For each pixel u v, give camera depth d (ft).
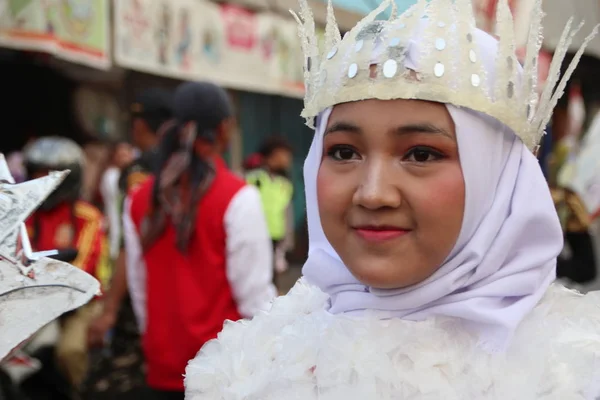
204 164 6.35
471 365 2.84
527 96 3.18
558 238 3.12
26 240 2.92
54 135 13.15
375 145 2.92
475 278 3.02
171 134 6.54
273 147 16.65
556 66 3.31
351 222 3.01
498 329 2.88
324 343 3.10
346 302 3.29
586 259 7.67
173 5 13.29
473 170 2.93
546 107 3.34
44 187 3.03
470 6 3.02
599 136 7.89
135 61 12.43
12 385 6.79
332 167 3.11
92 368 8.40
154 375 6.44
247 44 15.57
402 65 2.88
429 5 2.98
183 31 13.64
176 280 6.26
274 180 16.28
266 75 16.28
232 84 15.29
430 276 3.02
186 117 6.41
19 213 2.95
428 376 2.81
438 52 2.90
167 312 6.32
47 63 12.68
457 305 2.95
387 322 3.05
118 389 8.27
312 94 3.43
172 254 6.31
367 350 2.93
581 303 3.15
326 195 3.09
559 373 2.76
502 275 3.05
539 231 3.10
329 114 3.18
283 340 3.39
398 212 2.89
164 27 13.12
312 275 3.51
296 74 17.28
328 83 3.13
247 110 18.34
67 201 7.85
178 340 6.24
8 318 2.80
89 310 8.33
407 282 2.95
